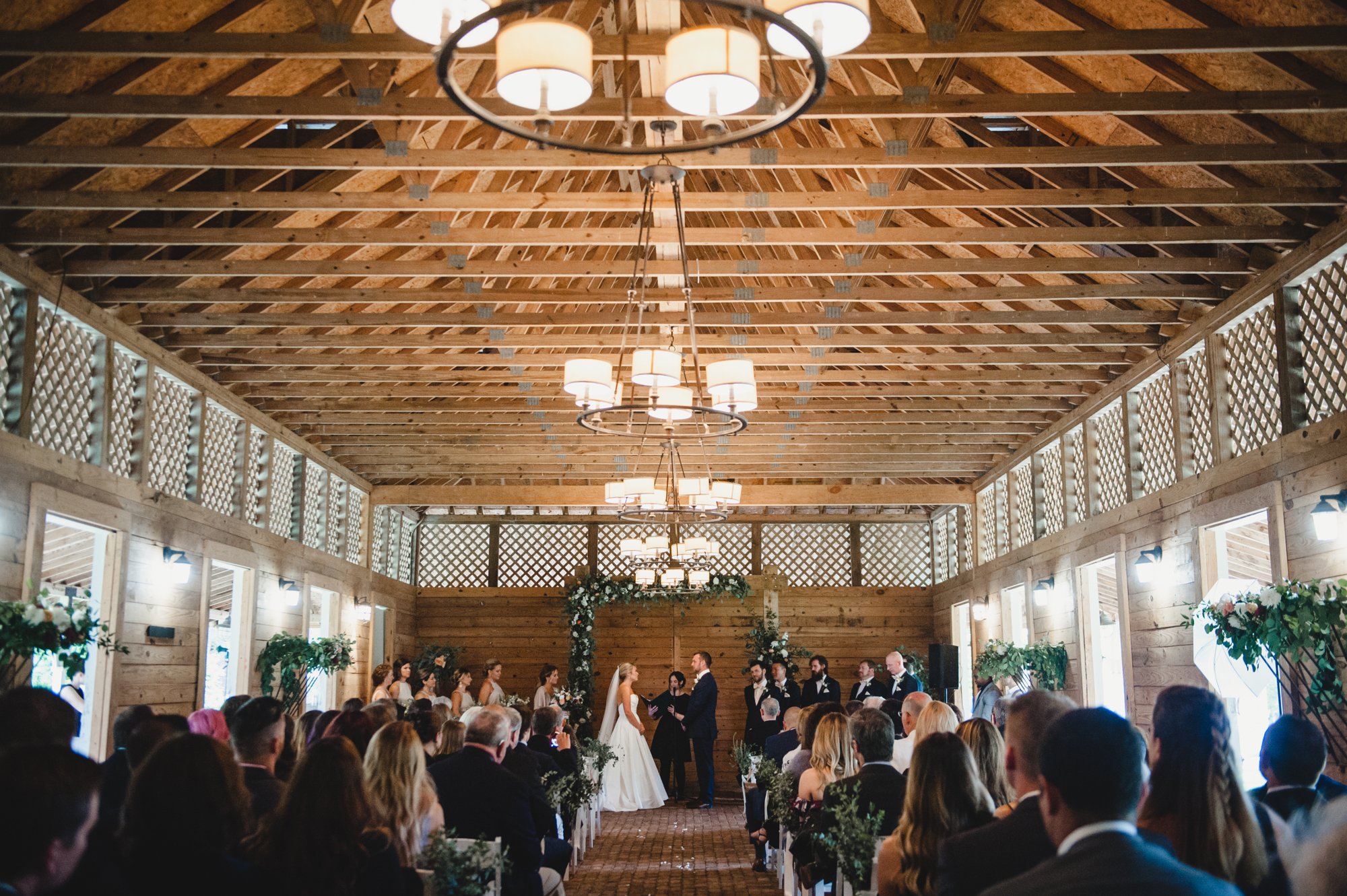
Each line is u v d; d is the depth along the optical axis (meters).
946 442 11.28
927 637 15.12
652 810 11.75
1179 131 5.60
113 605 7.02
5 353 6.07
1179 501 7.60
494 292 7.10
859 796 4.01
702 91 2.88
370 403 9.89
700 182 7.14
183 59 5.36
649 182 5.20
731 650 14.28
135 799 2.31
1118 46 4.32
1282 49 4.27
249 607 9.34
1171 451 7.98
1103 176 6.20
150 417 7.59
